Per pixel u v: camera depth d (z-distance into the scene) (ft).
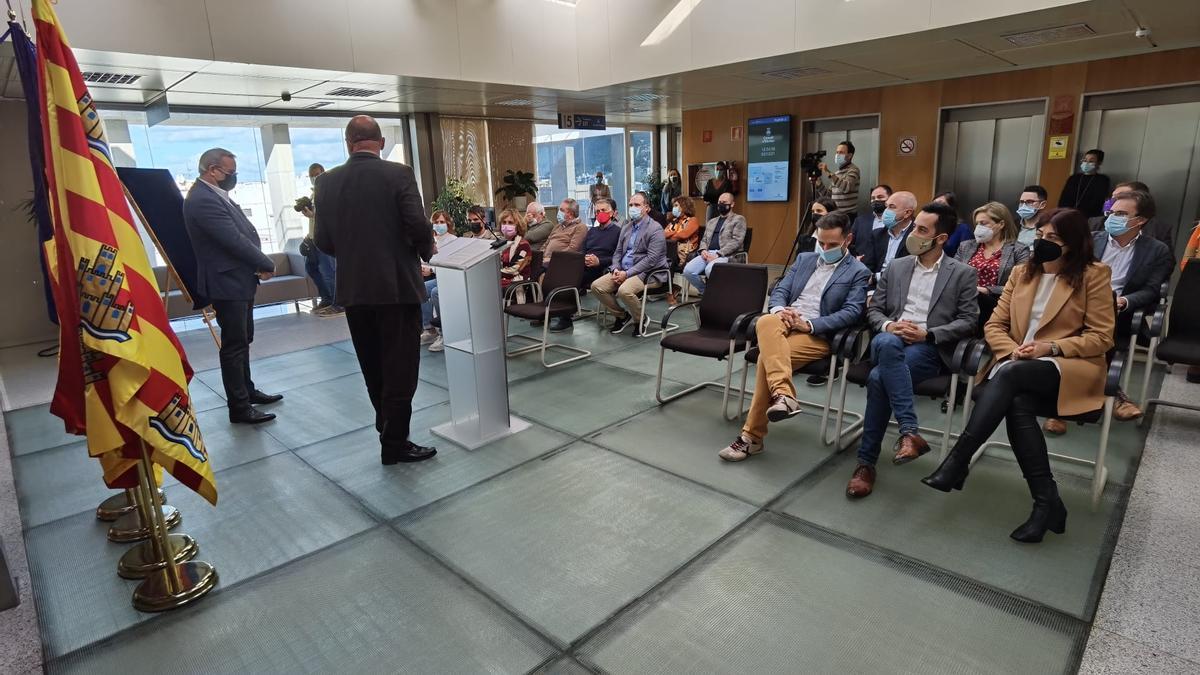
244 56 18.58
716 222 22.93
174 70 19.03
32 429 14.15
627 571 8.21
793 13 20.63
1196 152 22.06
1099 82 22.97
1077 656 6.50
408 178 10.36
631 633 7.09
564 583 8.02
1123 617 7.01
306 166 31.68
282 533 9.43
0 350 21.68
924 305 11.21
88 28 16.12
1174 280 23.30
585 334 20.80
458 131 33.91
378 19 21.18
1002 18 16.99
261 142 30.66
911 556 8.29
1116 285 12.84
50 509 10.53
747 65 22.85
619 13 25.38
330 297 25.79
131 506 10.23
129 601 8.04
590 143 45.19
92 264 6.93
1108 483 9.90
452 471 11.23
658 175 44.11
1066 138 24.04
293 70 19.92
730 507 9.70
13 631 7.54
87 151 7.07
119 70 18.67
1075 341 8.90
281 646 7.13
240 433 13.32
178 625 7.55
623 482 10.61
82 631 7.51
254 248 13.25
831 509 9.55
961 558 8.21
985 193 26.91
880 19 18.89
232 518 9.91
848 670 6.45
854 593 7.61
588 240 22.77
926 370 10.65
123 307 7.10
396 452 11.50
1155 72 21.84
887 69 24.14
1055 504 8.48
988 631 6.91
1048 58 22.63
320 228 10.68
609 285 20.26
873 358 10.20
